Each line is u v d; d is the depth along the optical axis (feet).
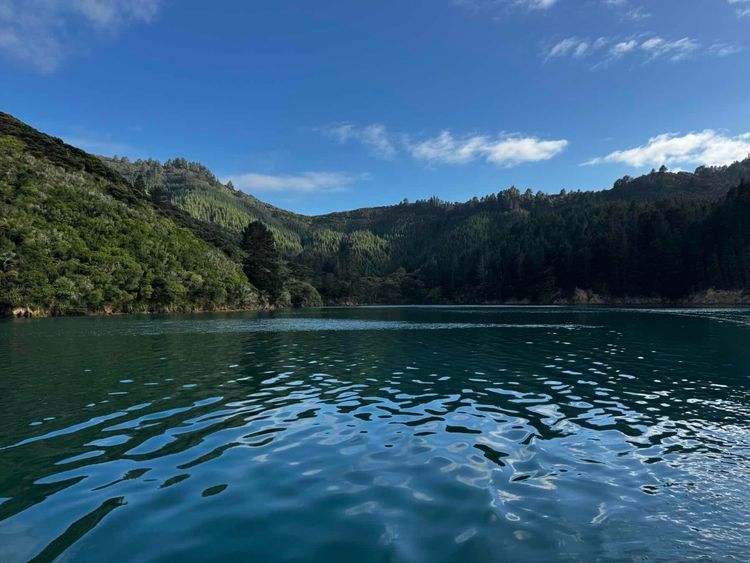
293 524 19.62
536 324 153.89
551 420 36.83
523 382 53.06
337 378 55.77
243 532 18.94
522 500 22.12
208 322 173.37
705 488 23.68
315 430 33.96
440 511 20.90
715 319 167.73
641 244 436.76
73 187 277.44
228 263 357.61
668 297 400.06
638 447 30.25
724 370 61.05
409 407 41.14
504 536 18.72
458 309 344.28
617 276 437.17
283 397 45.11
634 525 19.77
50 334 116.06
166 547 17.72
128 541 18.13
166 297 274.16
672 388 49.57
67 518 20.07
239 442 31.01
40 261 213.05
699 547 18.12
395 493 22.81
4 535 18.54
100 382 52.60
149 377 55.98
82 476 24.94
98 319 190.80
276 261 414.62
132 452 28.96
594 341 97.91
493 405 41.91
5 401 42.91
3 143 288.51
